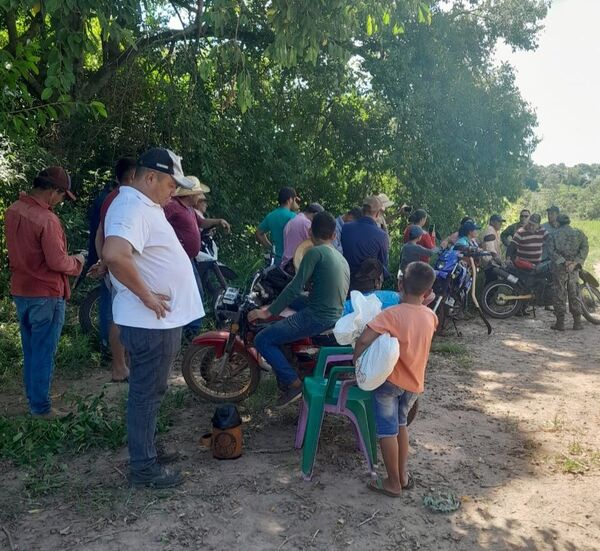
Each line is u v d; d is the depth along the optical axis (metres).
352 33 7.13
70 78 5.40
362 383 3.55
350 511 3.60
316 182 14.02
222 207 11.24
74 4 5.21
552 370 6.77
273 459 4.24
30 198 4.61
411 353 3.62
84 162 10.80
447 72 13.41
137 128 10.98
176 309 3.60
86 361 6.17
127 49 10.30
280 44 6.38
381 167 13.76
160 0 10.22
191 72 10.87
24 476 3.92
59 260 4.58
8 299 7.93
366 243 6.69
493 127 14.10
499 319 9.54
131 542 3.24
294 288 4.48
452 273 8.12
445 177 13.91
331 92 13.14
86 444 4.32
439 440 4.70
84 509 3.53
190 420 4.89
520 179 15.32
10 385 5.56
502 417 5.26
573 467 4.26
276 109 13.23
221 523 3.43
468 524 3.53
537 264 9.57
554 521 3.59
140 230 3.38
